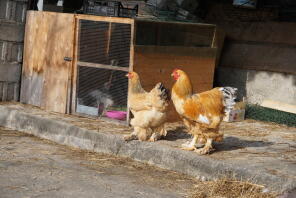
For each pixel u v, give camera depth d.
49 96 10.56
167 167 7.95
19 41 11.08
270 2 12.20
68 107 10.28
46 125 9.62
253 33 11.87
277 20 12.02
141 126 8.38
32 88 10.92
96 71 9.86
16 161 7.92
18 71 11.16
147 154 8.20
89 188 6.82
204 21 12.76
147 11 11.34
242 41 11.96
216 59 11.91
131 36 9.25
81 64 10.05
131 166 8.05
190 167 7.67
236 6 12.27
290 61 11.06
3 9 10.84
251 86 11.52
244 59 11.68
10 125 10.27
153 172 7.79
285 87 11.05
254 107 11.03
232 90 7.75
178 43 10.11
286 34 11.42
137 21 9.23
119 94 9.58
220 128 9.94
